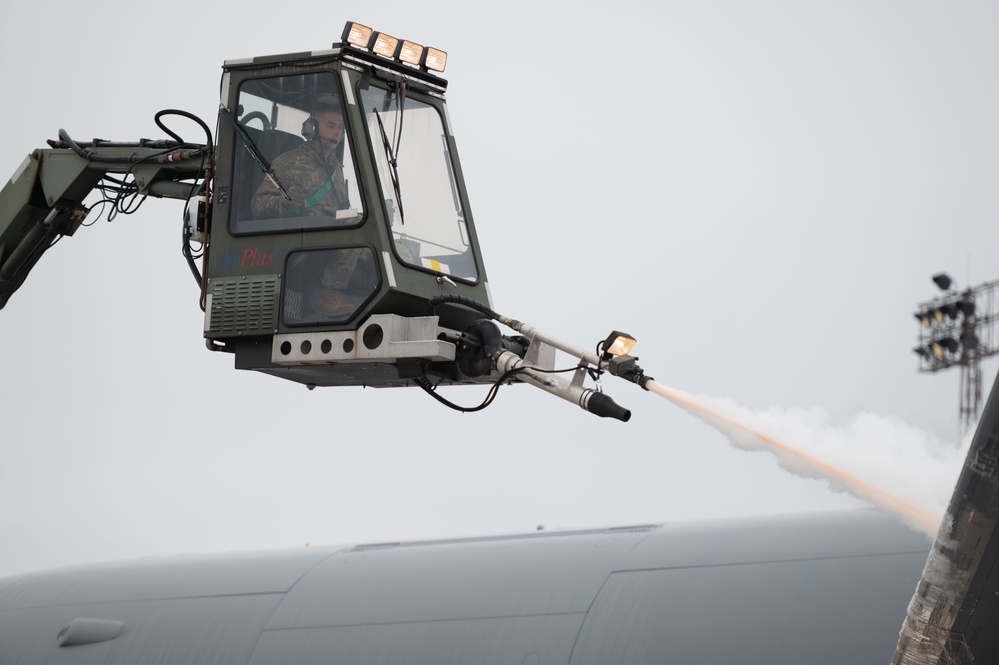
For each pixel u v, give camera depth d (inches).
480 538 3107.8
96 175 2256.4
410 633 2652.6
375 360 1733.5
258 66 1859.0
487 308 1786.4
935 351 5319.9
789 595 2386.8
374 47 1845.5
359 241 1748.3
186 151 2111.2
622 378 1702.8
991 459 1385.3
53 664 2989.7
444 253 1846.7
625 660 2400.3
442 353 1688.0
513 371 1731.1
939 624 1477.6
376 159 1785.2
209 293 1817.2
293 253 1781.5
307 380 1927.9
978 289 5310.0
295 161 1809.8
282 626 2822.3
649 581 2554.1
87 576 3353.8
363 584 2886.3
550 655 2481.5
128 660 2918.3
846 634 2265.0
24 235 2352.4
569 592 2605.8
